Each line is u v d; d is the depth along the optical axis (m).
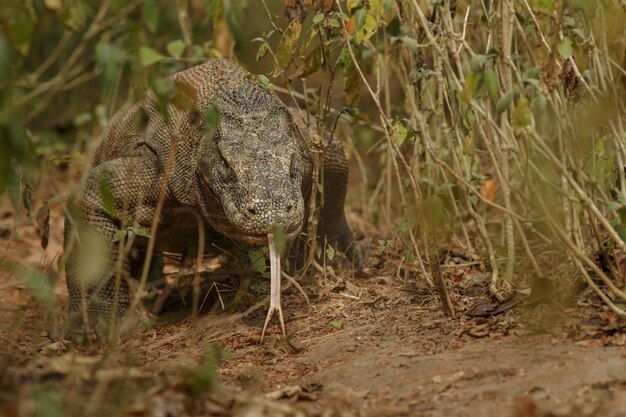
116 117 12.76
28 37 7.96
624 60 9.85
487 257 11.46
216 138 10.94
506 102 8.62
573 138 9.34
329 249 11.77
